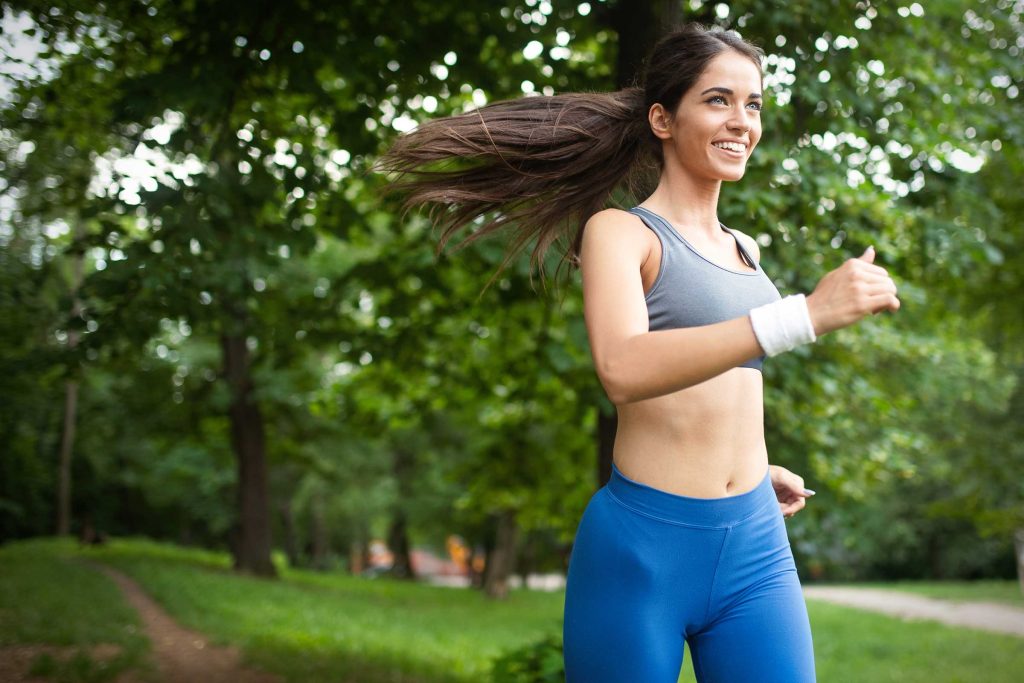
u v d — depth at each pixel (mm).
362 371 9852
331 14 6254
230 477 25719
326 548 42469
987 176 9250
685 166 2113
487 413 9953
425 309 8258
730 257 2127
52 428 27766
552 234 2385
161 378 19188
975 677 10836
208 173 5797
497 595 23484
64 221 12914
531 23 6098
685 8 6273
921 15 6156
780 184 5848
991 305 12078
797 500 2410
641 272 2016
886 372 10086
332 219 7082
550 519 9672
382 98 6484
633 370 1660
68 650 7438
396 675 7680
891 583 40000
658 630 1960
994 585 33094
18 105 7172
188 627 9703
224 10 5902
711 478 1988
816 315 1564
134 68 7012
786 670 1988
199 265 5848
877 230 6453
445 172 2338
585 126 2262
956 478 15930
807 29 5523
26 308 12391
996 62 6695
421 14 6246
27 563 13711
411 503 29906
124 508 34188
